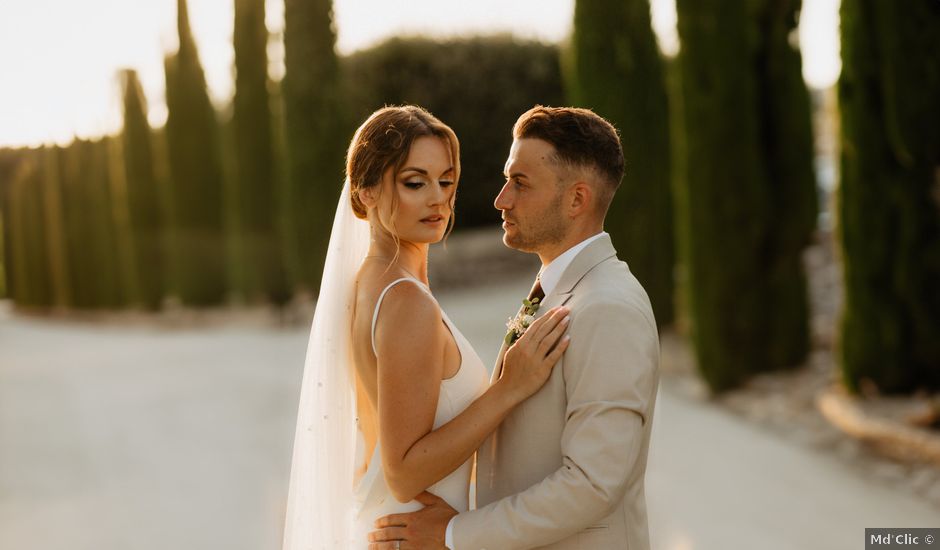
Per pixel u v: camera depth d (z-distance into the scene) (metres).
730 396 6.87
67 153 19.72
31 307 22.42
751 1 7.00
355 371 2.04
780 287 7.10
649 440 1.90
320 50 11.26
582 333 1.77
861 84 5.69
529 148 1.88
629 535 1.85
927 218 5.68
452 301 12.31
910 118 5.42
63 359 12.03
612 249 1.92
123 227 19.06
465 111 15.34
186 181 16.28
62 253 20.02
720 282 6.96
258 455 6.29
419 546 1.88
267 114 13.98
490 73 15.37
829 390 6.52
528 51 15.52
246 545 4.49
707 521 4.39
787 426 5.98
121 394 8.96
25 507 5.34
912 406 5.61
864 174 5.79
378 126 1.95
